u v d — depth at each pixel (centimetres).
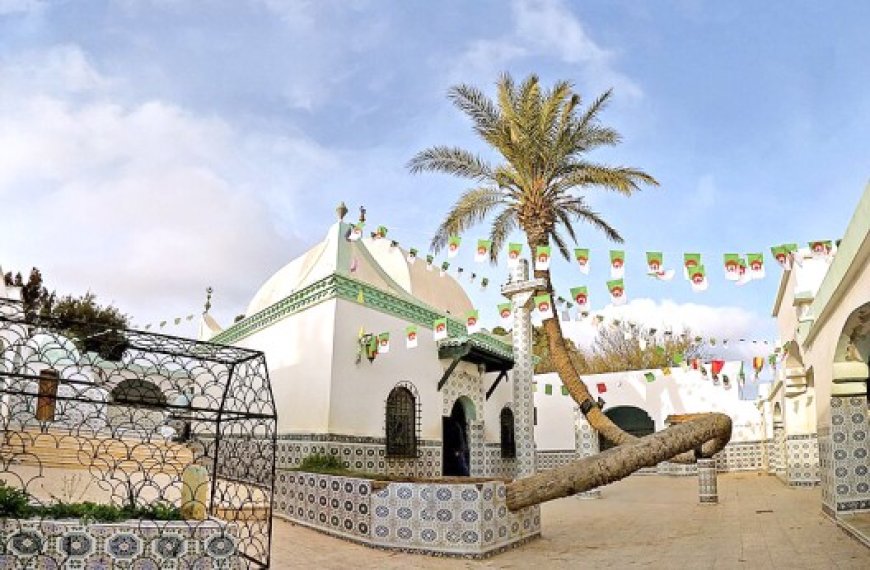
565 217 1431
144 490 823
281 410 1114
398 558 662
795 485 1428
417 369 1230
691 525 899
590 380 2286
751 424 2152
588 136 1335
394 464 1134
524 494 729
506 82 1337
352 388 1066
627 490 1549
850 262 663
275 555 648
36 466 890
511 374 1590
